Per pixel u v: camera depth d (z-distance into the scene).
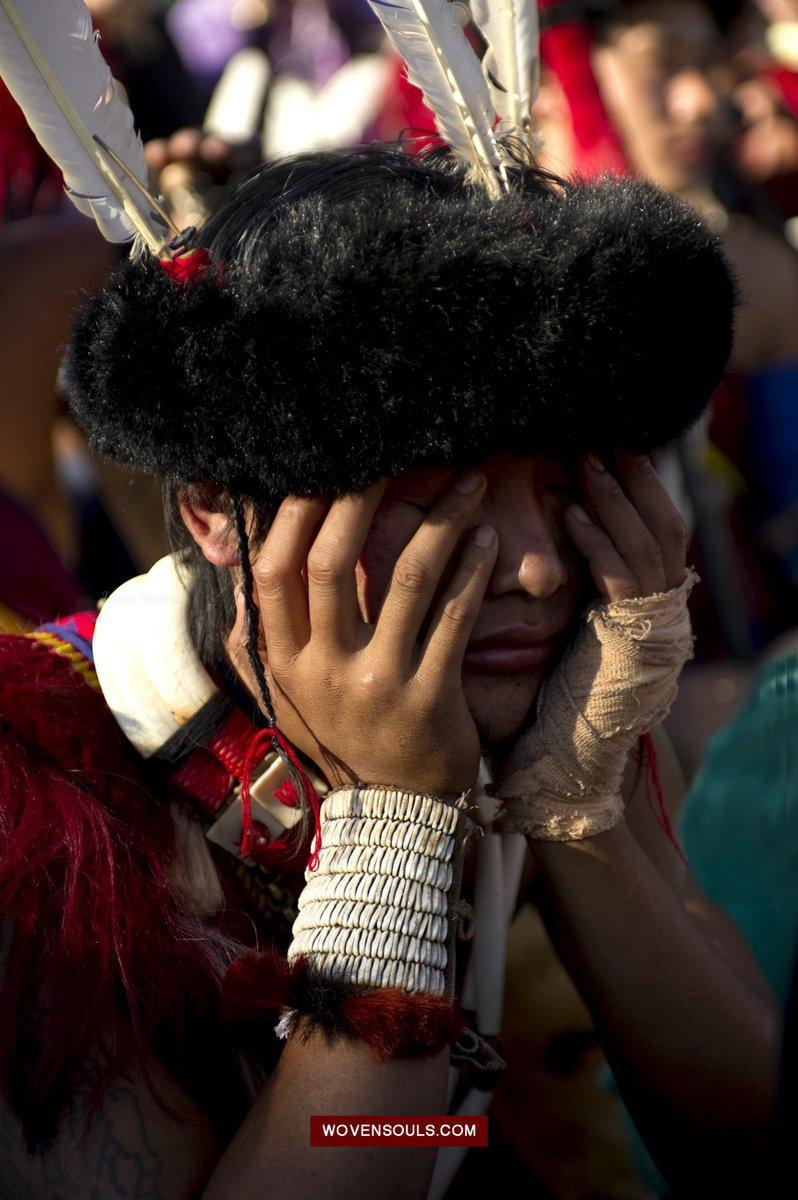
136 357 1.13
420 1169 1.15
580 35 2.94
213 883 1.29
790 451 3.04
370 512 1.14
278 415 1.09
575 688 1.25
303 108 3.41
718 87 3.02
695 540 2.71
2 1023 1.12
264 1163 1.13
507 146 1.32
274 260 1.10
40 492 2.42
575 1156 1.80
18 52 1.26
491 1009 1.49
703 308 1.15
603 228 1.11
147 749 1.29
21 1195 1.11
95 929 1.16
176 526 1.33
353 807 1.20
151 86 3.40
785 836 1.68
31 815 1.20
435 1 1.26
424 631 1.20
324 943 1.18
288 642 1.19
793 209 3.22
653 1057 1.38
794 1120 0.95
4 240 2.36
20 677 1.29
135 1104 1.14
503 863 1.51
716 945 1.54
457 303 1.05
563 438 1.12
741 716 1.79
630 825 1.58
